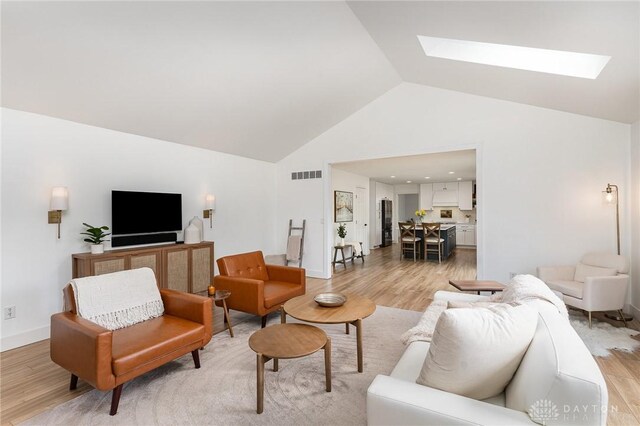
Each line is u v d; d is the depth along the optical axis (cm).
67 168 336
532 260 415
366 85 456
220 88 349
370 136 527
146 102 338
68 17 217
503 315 133
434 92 475
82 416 188
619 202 371
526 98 393
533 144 413
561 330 131
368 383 222
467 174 838
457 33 266
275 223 637
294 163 612
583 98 331
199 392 212
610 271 336
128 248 380
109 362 184
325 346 211
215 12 246
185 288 417
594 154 383
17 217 299
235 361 256
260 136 505
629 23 188
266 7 254
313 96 432
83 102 311
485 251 441
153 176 423
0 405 200
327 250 579
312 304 273
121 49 257
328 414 189
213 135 457
